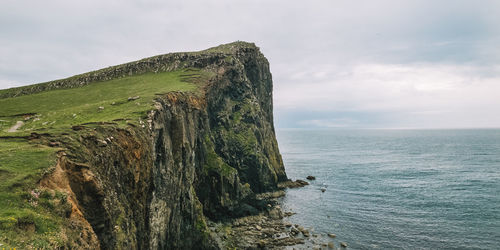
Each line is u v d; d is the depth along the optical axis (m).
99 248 18.69
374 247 50.88
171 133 47.91
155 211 36.09
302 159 182.88
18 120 48.53
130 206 28.28
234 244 51.44
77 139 24.31
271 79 129.38
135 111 39.59
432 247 51.00
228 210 66.06
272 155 103.88
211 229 57.62
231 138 85.00
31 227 14.45
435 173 120.81
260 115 101.06
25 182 16.75
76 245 16.39
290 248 50.00
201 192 65.62
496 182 99.81
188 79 81.00
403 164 150.88
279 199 82.12
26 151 20.06
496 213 67.69
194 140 60.47
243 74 101.38
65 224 16.75
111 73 99.88
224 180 67.75
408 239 54.28
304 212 70.44
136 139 31.48
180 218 47.16
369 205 76.00
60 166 19.95
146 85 75.81
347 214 68.69
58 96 70.81
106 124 31.02
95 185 20.89
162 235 38.09
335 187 97.56
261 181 84.75
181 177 48.72
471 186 95.06
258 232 57.06
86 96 68.81
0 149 20.56
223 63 98.31
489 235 55.62
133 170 29.50
